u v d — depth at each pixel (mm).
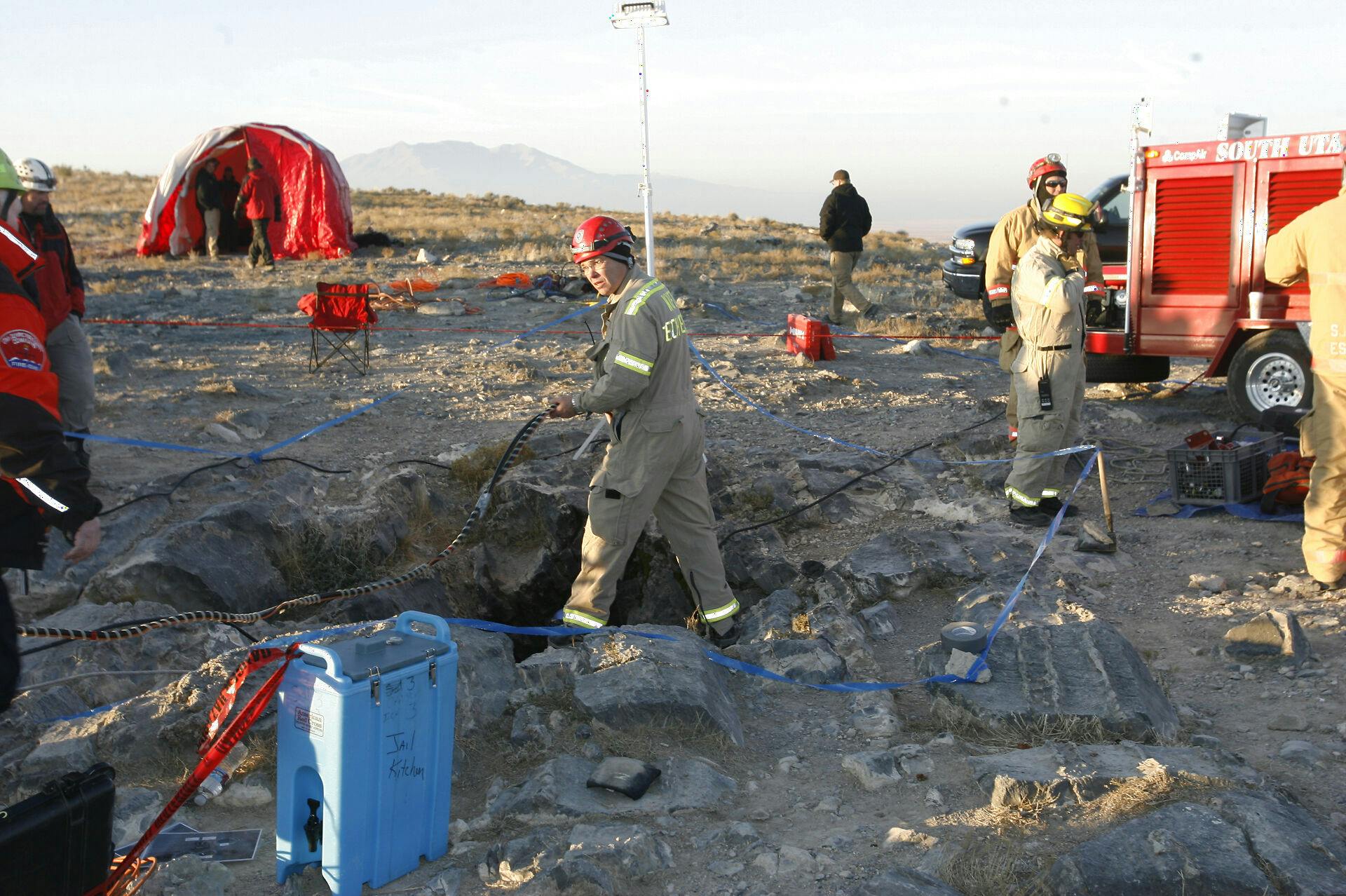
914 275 22203
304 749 3357
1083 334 6977
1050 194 7953
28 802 2916
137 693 5027
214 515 6625
